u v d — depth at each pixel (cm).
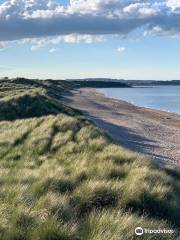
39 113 3384
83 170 1068
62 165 1271
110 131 3472
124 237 620
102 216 679
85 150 1527
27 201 747
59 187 897
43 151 1636
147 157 1402
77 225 648
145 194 877
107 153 1352
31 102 3591
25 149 1688
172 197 946
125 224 656
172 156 2603
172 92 18762
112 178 1046
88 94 11462
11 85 8069
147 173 1056
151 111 6712
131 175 1053
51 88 10125
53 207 708
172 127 4609
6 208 688
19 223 635
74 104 6800
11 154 1612
